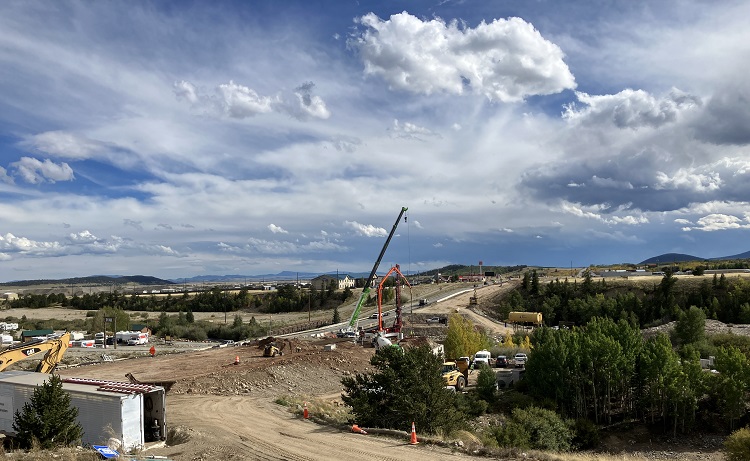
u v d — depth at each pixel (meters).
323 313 165.12
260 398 40.50
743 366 55.44
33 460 20.17
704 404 59.66
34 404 23.75
